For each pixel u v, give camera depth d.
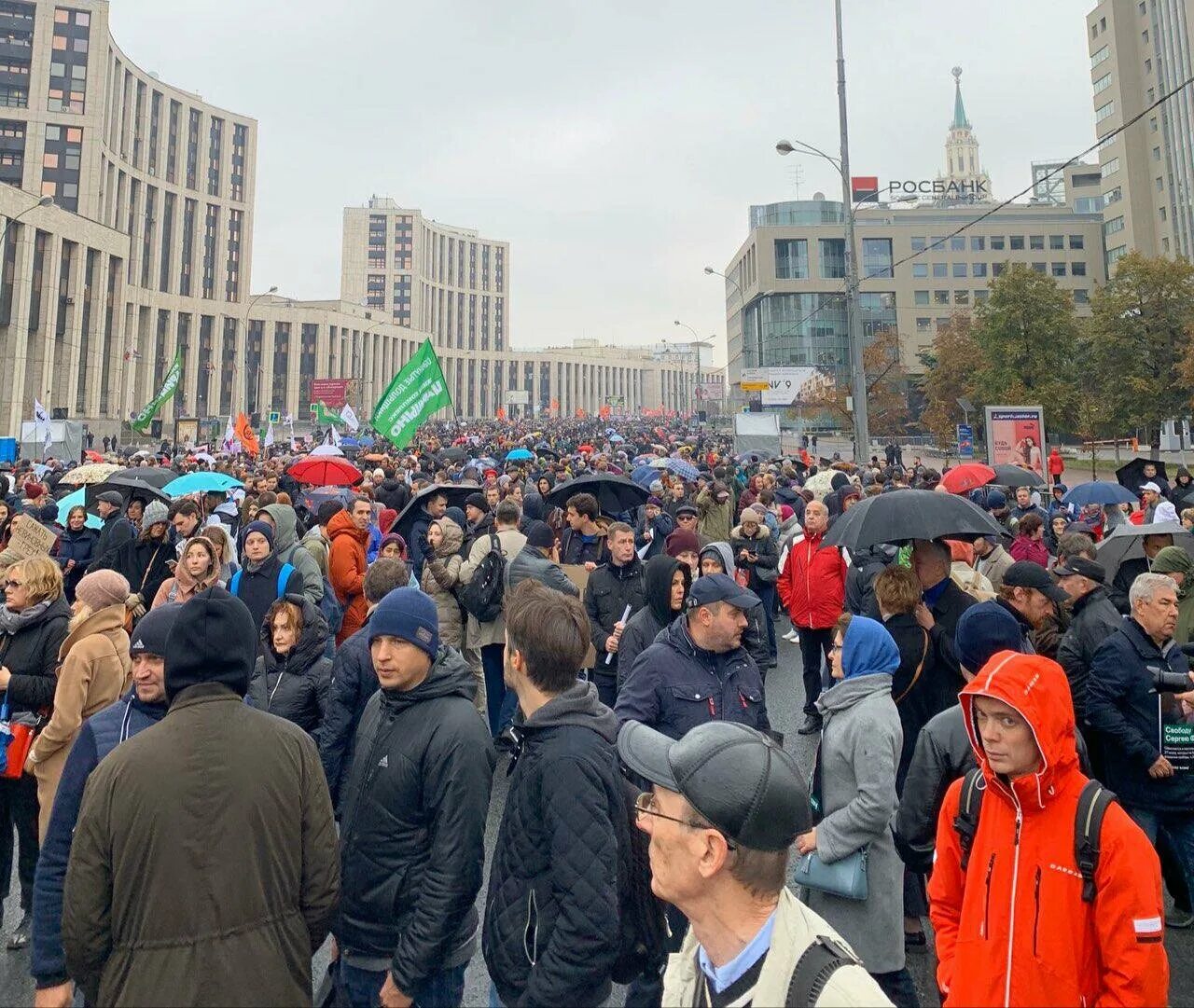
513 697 7.04
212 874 2.30
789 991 1.53
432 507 9.34
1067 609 5.24
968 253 86.81
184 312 89.38
